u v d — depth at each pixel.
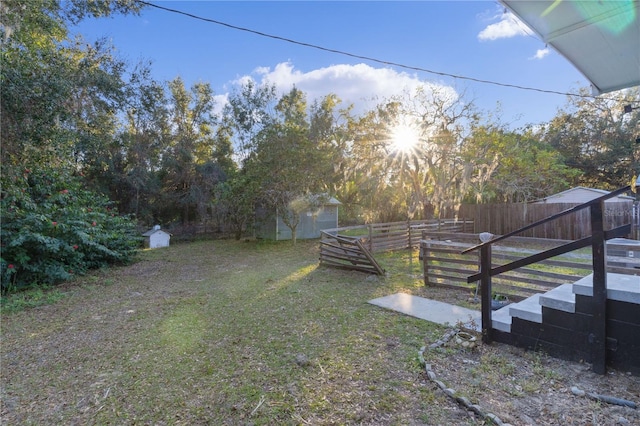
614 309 2.37
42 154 5.66
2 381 2.78
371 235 9.00
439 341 3.14
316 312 4.26
